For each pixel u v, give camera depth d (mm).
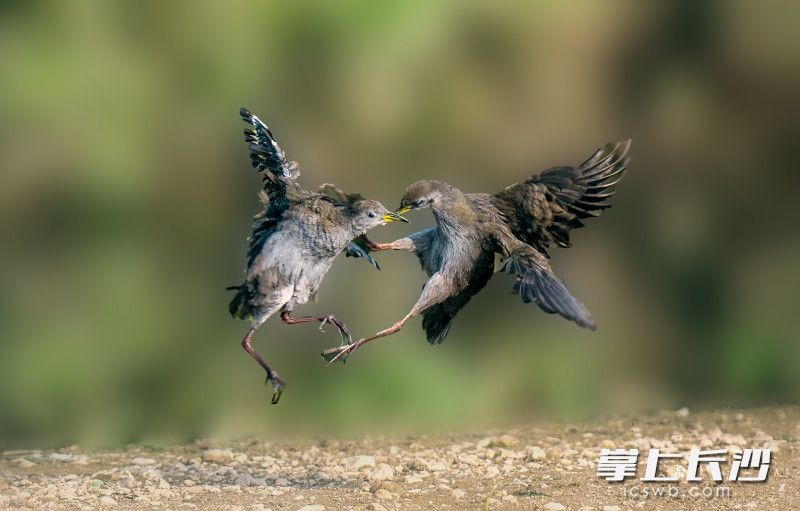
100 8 15945
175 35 16078
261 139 9367
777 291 17750
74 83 15680
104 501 9078
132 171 16094
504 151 17531
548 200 9227
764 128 17859
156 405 15727
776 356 16703
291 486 9883
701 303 17781
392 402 15398
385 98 16750
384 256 16797
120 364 16078
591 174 9266
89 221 16328
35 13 15758
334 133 16922
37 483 9828
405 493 9578
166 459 11203
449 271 9086
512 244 9016
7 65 15516
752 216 18000
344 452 11445
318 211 9055
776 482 9914
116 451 11812
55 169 15984
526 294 8531
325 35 16250
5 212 16125
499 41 17062
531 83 17375
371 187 17188
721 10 17438
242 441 12453
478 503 9289
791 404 14023
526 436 12070
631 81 17734
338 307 16625
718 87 17812
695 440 11438
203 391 15844
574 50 17375
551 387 15977
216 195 16766
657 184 17984
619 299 17812
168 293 16609
